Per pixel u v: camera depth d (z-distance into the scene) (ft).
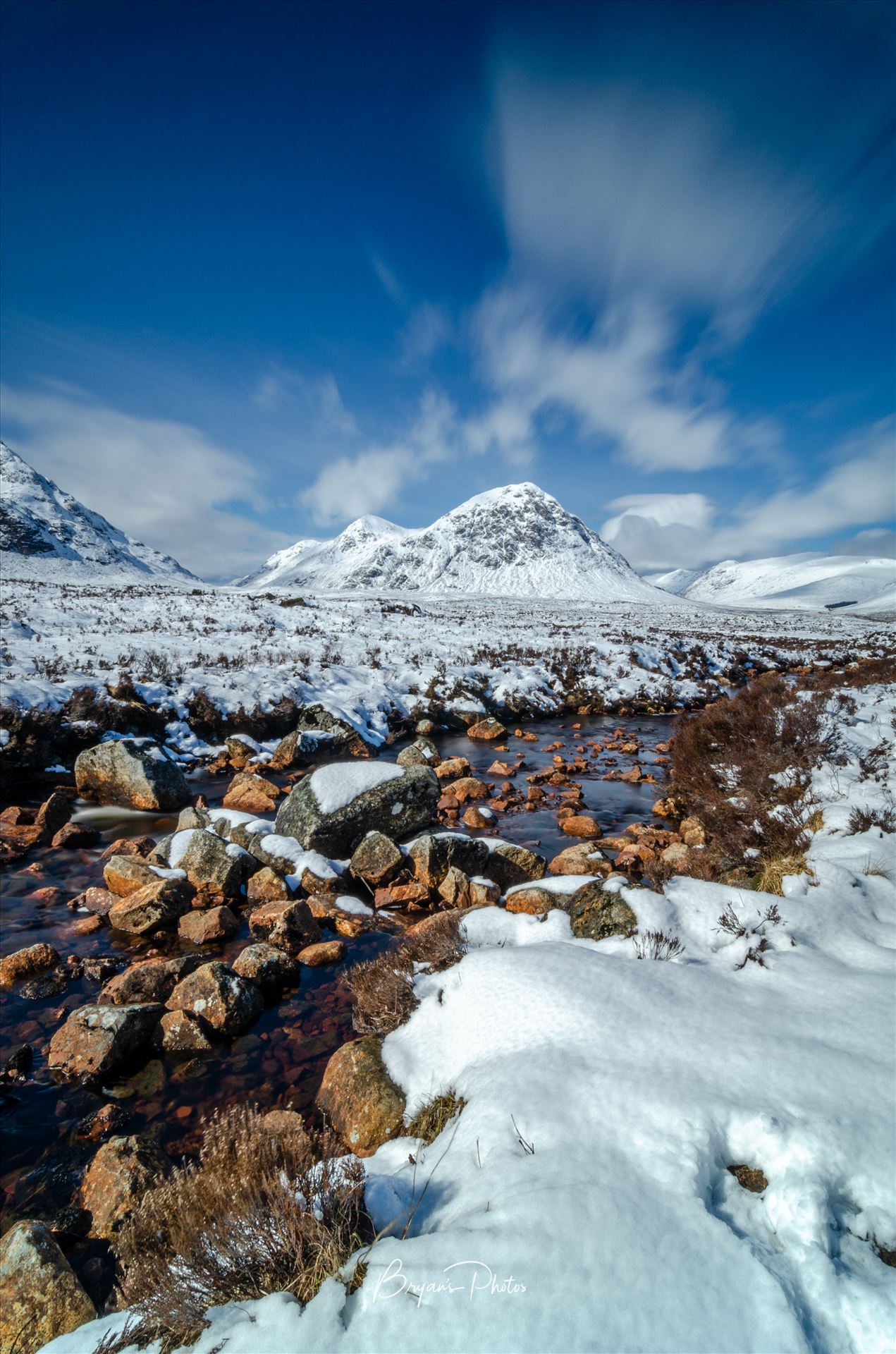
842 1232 7.36
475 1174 8.64
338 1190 8.36
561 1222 7.09
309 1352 5.98
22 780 37.45
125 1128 13.26
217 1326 6.54
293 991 18.42
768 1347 5.86
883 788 25.66
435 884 24.52
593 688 75.66
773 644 141.69
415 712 61.16
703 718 44.55
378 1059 13.30
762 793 28.17
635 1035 10.78
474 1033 12.38
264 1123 12.40
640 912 15.62
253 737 50.60
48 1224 10.79
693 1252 6.73
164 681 52.95
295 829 28.73
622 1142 8.48
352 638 92.63
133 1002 17.49
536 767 46.75
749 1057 9.83
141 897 22.29
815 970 12.80
